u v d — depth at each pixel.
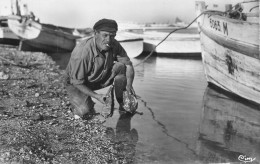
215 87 7.74
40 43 16.22
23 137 3.77
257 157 3.58
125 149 3.71
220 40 6.95
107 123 4.62
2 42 17.64
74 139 3.93
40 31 15.75
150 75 9.39
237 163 3.42
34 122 4.44
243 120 5.06
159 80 8.51
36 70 9.20
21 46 16.22
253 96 6.09
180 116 5.13
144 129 4.43
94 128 4.37
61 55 15.92
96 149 3.64
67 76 4.68
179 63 13.09
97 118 4.84
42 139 3.82
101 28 4.16
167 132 4.34
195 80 8.71
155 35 16.84
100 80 4.58
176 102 6.06
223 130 4.52
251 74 5.98
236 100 6.52
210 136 4.25
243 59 6.14
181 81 8.46
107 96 4.32
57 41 16.73
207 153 3.66
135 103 4.78
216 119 5.06
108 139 4.00
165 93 6.83
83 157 3.40
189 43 16.06
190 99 6.37
